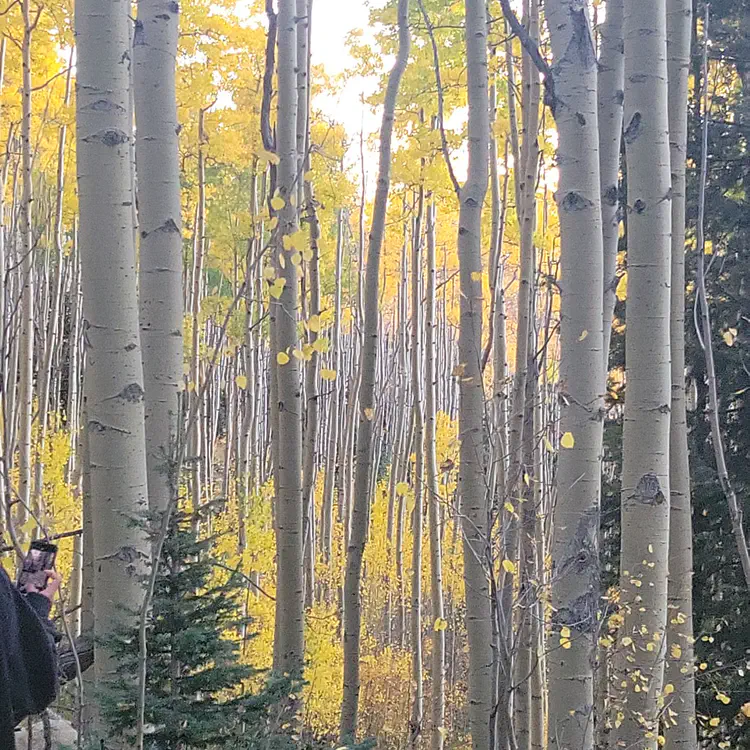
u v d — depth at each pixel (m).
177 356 3.23
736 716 6.32
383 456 21.06
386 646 15.50
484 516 4.50
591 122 3.12
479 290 4.52
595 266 3.11
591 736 3.05
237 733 2.45
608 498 7.29
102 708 2.36
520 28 3.23
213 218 9.98
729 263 7.11
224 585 2.59
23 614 1.96
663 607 3.60
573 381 3.11
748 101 7.33
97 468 2.74
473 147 4.55
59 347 14.57
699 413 7.18
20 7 7.41
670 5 4.50
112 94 2.75
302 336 4.89
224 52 8.54
